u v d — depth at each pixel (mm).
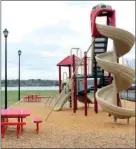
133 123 13242
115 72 13047
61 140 9086
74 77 18453
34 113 17438
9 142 8742
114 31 13031
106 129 11453
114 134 10258
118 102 14688
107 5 17250
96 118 14992
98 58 13672
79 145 8320
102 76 18562
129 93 40969
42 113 17531
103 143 8633
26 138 9445
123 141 8969
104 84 18938
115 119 13336
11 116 10016
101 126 12266
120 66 12961
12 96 38000
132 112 12695
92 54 18672
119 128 11742
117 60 14336
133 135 10070
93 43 17969
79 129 11391
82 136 9797
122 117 12883
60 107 19609
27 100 29953
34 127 11820
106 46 18625
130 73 13188
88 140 9094
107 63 13094
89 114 16891
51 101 24062
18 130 9820
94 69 18250
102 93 14359
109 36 13258
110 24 17312
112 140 9109
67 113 17562
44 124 12719
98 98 13203
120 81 13414
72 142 8758
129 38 13148
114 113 12766
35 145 8305
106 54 14773
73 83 18484
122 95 35750
